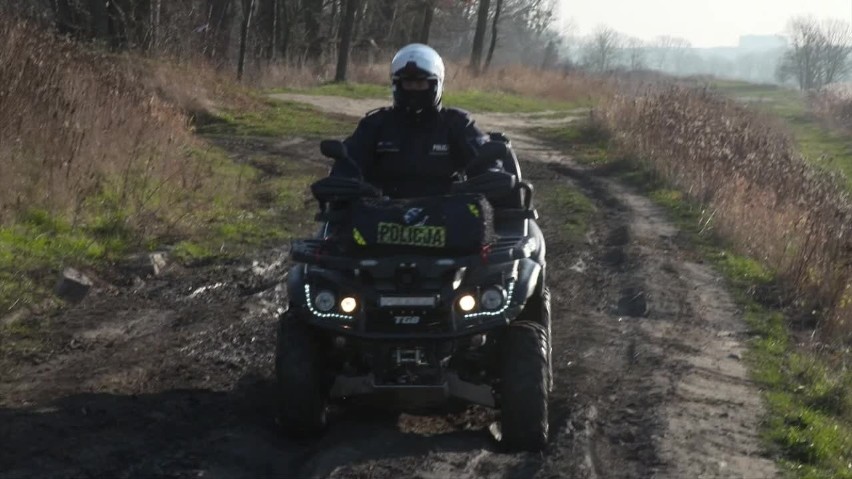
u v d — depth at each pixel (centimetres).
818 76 11119
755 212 1348
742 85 8025
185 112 2177
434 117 653
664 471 613
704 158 1700
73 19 2636
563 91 3950
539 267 650
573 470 579
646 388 766
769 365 853
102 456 573
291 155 1866
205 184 1385
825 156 2322
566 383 767
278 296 968
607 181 1755
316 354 602
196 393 700
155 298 941
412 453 586
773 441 682
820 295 1055
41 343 785
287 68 3450
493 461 580
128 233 1102
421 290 581
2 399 662
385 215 588
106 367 741
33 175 1112
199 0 3853
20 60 1260
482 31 4516
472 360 618
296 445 607
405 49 643
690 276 1133
